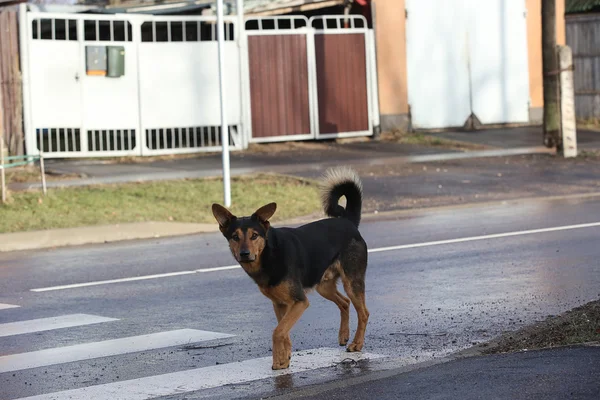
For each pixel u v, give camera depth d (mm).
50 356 8766
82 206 18594
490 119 31844
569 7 34250
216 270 13289
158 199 19438
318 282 8414
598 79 33750
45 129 24781
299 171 22922
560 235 15359
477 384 6766
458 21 31125
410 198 20266
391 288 11594
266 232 7918
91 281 12688
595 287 11172
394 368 7855
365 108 29031
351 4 28891
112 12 28109
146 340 9320
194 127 26109
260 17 27406
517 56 32156
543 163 24625
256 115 27328
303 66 27938
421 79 30625
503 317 9797
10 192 19062
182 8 27922
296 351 8719
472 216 18016
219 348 8930
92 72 24766
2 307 11109
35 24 25828
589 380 6605
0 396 7488
